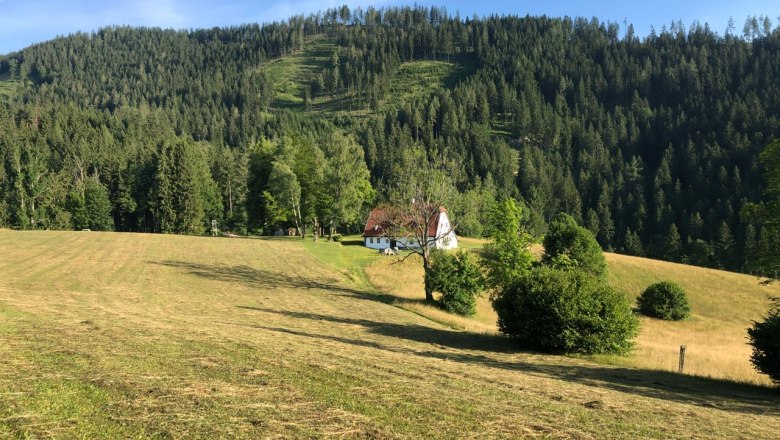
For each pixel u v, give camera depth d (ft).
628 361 62.85
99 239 180.14
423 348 59.47
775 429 31.91
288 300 103.76
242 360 37.58
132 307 75.10
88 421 21.98
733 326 144.66
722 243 313.73
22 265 119.55
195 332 50.62
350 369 37.86
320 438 21.66
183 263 142.31
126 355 36.11
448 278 116.57
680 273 194.49
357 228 316.19
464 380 38.52
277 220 225.56
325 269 153.69
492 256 128.47
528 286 69.72
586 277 70.38
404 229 124.26
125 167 327.26
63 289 91.81
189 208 273.95
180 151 278.67
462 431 24.35
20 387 26.04
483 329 89.04
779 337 51.47
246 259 157.99
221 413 24.04
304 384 31.40
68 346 37.86
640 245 346.33
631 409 33.53
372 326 78.48
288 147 223.30
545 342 65.62
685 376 56.34
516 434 24.70
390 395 30.42
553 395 35.96
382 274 158.51
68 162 344.90
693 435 27.96
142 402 25.03
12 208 274.36
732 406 40.04
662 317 148.25
